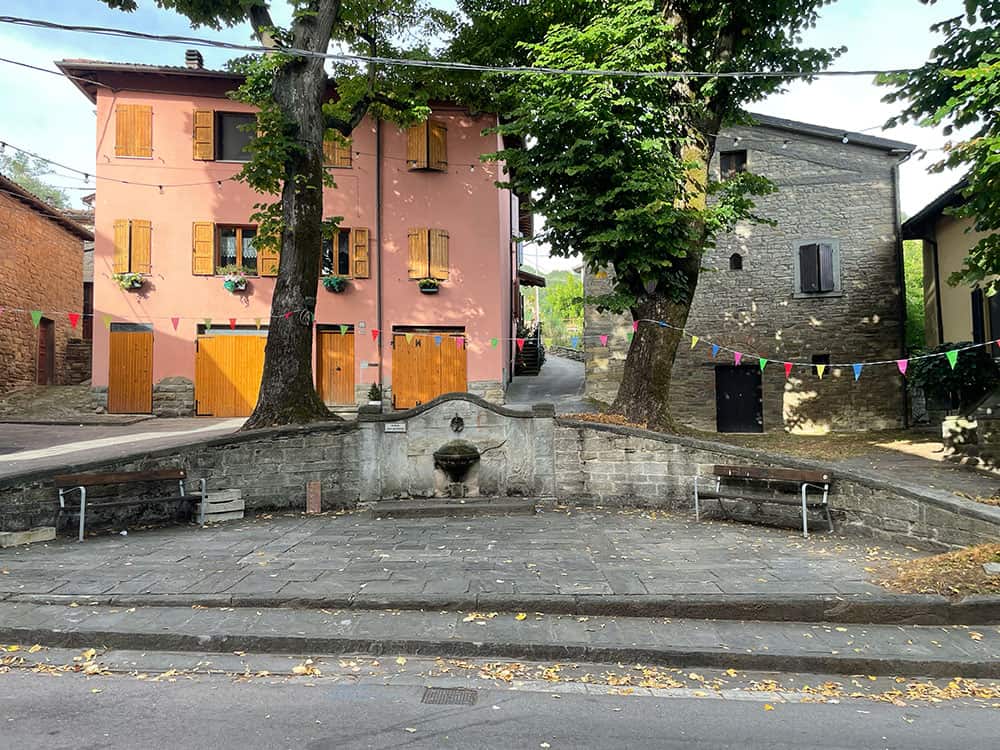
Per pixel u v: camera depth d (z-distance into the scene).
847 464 11.97
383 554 6.71
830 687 4.23
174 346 17.42
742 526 8.16
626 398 11.98
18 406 17.58
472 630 4.87
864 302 18.08
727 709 3.87
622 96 10.56
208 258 17.52
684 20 12.02
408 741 3.41
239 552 6.83
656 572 6.00
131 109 17.44
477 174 18.80
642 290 12.02
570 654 4.60
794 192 18.45
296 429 9.25
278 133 11.15
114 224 17.27
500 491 9.46
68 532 7.68
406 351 18.25
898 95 9.29
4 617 5.02
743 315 18.58
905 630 4.98
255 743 3.35
